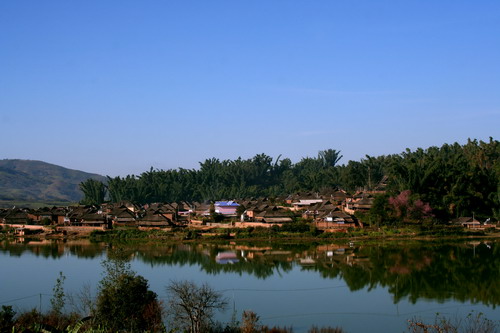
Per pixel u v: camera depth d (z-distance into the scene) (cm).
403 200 13600
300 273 8962
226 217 15700
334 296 7319
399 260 10069
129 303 4691
